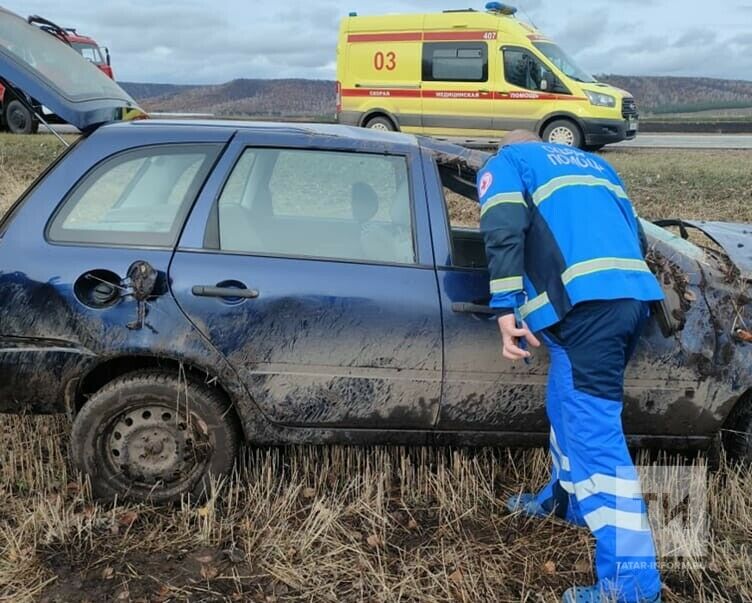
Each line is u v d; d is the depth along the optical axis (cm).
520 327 257
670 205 858
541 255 246
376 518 291
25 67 309
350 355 286
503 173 252
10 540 268
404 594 253
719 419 302
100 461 289
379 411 292
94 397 285
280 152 303
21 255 282
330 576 261
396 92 1431
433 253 292
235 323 281
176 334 280
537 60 1338
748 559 270
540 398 292
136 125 309
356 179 307
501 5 1385
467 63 1374
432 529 291
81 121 309
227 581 257
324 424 294
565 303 240
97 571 259
